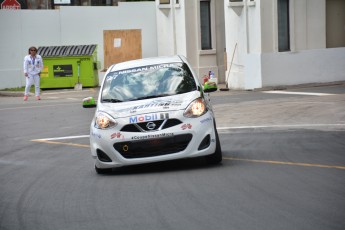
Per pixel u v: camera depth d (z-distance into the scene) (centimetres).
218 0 3922
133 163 1377
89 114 2716
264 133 1956
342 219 941
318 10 3300
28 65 3497
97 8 4325
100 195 1216
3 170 1606
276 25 3228
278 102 2656
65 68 4138
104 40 4275
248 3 3300
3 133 2314
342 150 1586
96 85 4225
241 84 3456
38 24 4238
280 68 3250
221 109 2567
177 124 1371
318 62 3309
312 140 1773
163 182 1288
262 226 922
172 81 1507
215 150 1415
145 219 1008
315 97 2744
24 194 1286
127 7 4362
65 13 4278
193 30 3888
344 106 2380
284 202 1059
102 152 1402
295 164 1413
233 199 1098
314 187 1166
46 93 3956
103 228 977
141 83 1514
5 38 4181
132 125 1383
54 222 1038
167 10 4062
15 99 3650
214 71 3931
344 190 1135
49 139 2112
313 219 945
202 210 1035
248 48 3350
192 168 1427
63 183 1376
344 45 3400
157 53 4412
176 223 970
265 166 1402
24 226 1029
